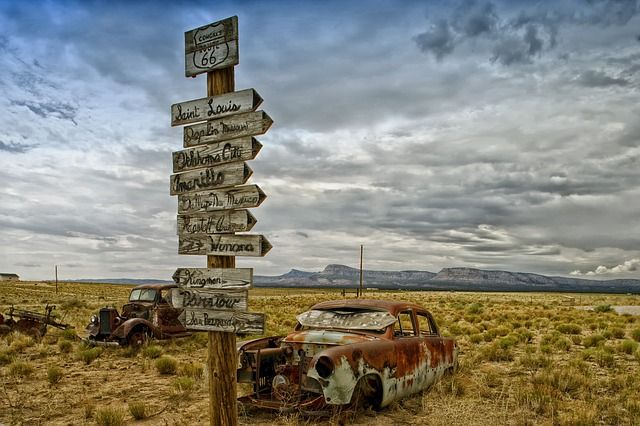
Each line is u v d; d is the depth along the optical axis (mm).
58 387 10172
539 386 9305
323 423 7328
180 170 5535
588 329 23031
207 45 5398
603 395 9406
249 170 5078
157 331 16219
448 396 8391
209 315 5199
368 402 7906
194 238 5379
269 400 7812
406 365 8195
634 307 43375
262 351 8141
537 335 20250
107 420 7430
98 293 78125
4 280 126250
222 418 5188
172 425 7457
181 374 11422
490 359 13734
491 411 7848
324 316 8727
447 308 40906
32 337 17312
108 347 15656
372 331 8297
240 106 5145
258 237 4977
